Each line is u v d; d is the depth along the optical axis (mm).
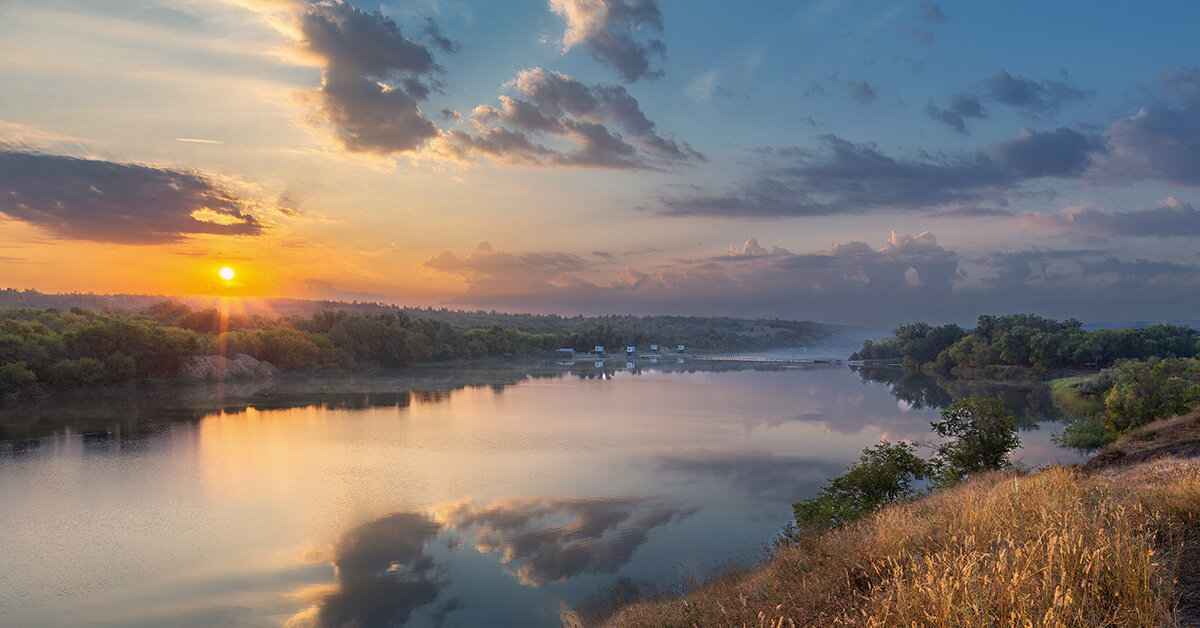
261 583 30656
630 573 30734
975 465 33000
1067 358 164375
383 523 40031
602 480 51594
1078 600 6879
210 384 135625
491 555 34031
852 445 67688
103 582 30953
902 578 8719
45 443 68125
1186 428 35469
